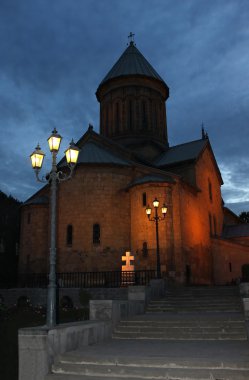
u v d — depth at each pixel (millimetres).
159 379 7109
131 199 25734
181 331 11180
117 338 11164
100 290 18078
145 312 15242
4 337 13688
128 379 7172
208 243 31125
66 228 25203
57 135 10430
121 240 24938
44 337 7863
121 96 34500
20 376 7770
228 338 10555
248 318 11484
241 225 36594
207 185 33344
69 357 8078
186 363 7359
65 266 24562
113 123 34375
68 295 18672
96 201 25297
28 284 23016
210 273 30453
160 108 35531
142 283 19953
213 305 15445
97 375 7520
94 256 24281
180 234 24234
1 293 20781
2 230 36750
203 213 30859
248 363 7059
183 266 23922
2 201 40781
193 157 30641
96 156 26766
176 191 25203
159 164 31750
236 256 30844
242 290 15992
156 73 36594
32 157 10641
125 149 29578
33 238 27328
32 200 28531
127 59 36469
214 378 6863
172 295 17844
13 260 35406
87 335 9656
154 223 23953
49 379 7562
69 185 25812
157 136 34375
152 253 23516
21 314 16938
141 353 8250
